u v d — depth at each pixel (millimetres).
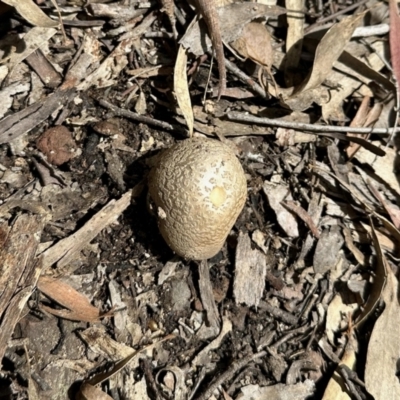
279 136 254
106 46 247
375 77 268
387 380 230
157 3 247
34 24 218
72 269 225
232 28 245
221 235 206
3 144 227
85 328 221
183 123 244
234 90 251
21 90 234
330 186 256
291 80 262
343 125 265
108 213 228
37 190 228
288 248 247
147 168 236
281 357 232
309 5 277
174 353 226
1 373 207
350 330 238
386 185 264
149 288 230
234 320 233
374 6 258
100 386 215
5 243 214
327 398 226
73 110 236
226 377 222
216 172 200
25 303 209
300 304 241
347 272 248
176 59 235
